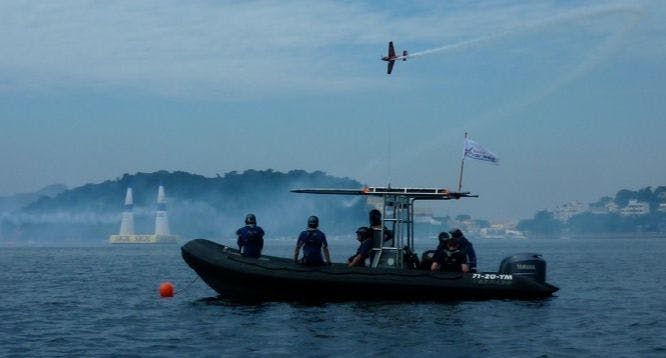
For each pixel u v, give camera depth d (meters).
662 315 22.17
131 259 78.88
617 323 20.34
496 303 22.44
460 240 23.27
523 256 23.33
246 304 22.88
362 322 19.44
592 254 93.94
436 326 18.91
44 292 31.02
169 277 41.81
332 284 21.89
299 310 21.44
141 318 21.45
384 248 22.73
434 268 22.64
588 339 17.75
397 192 22.66
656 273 45.25
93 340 17.80
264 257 24.02
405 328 18.62
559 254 94.75
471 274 22.58
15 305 25.53
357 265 22.78
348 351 16.03
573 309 22.95
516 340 17.42
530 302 22.81
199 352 16.12
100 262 69.50
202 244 23.16
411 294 22.16
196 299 26.42
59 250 136.88
